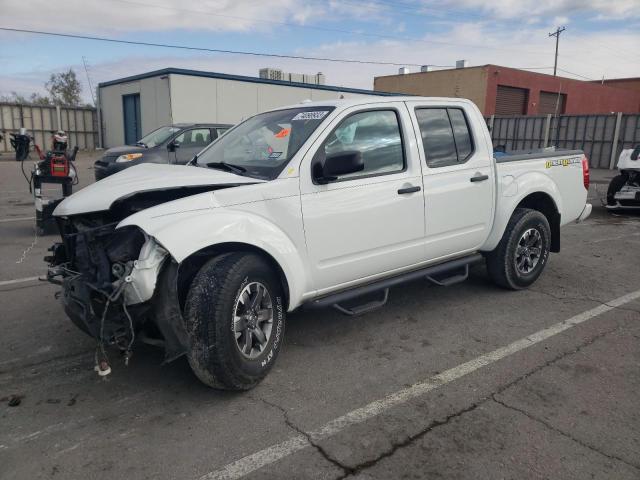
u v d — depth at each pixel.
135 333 3.29
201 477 2.72
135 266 3.11
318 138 3.93
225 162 4.26
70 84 59.16
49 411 3.34
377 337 4.50
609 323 4.79
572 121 24.28
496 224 5.28
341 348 4.28
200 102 24.98
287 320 4.89
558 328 4.68
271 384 3.69
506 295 5.56
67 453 2.91
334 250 4.00
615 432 3.08
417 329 4.67
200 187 3.60
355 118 4.20
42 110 31.42
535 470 2.75
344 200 4.00
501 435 3.06
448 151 4.84
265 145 4.18
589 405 3.38
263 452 2.92
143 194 3.52
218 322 3.22
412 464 2.81
